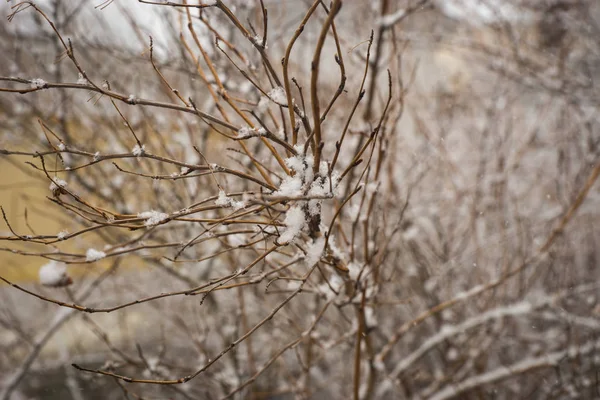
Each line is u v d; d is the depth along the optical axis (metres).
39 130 4.40
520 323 6.28
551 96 6.29
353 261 2.65
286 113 3.33
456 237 6.35
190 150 4.39
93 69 4.32
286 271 2.92
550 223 6.11
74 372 7.29
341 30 5.23
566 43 6.40
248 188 4.06
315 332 4.14
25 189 7.20
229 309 5.41
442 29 7.32
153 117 4.31
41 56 4.41
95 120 4.29
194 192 4.04
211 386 4.87
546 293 5.75
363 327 3.05
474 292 3.95
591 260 6.29
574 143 6.18
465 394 5.39
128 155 1.83
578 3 6.47
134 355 6.79
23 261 7.38
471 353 5.62
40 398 7.09
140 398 2.91
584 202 5.73
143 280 6.45
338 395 7.00
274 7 5.22
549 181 7.03
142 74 4.59
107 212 1.91
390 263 5.19
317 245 2.24
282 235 2.03
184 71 3.38
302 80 5.08
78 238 4.48
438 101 7.48
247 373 5.24
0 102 4.31
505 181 6.00
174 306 6.44
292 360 6.62
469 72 9.32
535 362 4.64
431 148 6.00
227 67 3.52
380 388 5.55
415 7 3.06
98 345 7.77
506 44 6.86
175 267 4.68
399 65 2.89
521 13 6.67
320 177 2.01
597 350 4.93
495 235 5.74
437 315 5.68
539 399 6.12
